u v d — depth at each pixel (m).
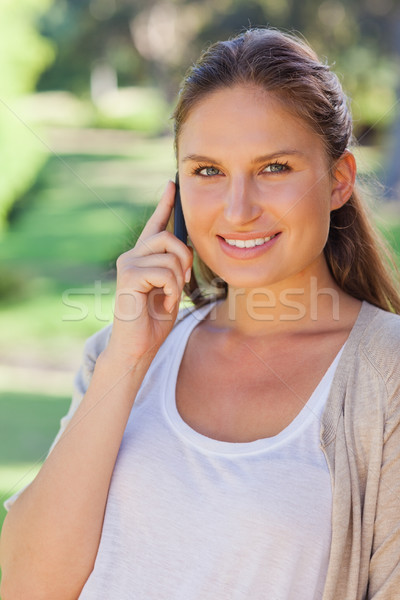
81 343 12.16
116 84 48.28
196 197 2.56
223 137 2.48
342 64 29.56
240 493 2.35
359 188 2.90
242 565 2.31
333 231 2.82
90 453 2.53
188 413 2.61
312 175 2.51
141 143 34.44
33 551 2.54
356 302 2.71
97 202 20.47
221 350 2.68
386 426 2.33
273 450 2.39
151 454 2.52
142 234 2.83
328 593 2.25
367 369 2.41
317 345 2.58
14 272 15.05
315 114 2.51
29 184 19.19
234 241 2.53
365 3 29.23
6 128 18.06
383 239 3.00
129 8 37.62
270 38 2.57
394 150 22.30
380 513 2.31
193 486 2.43
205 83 2.53
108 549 2.48
